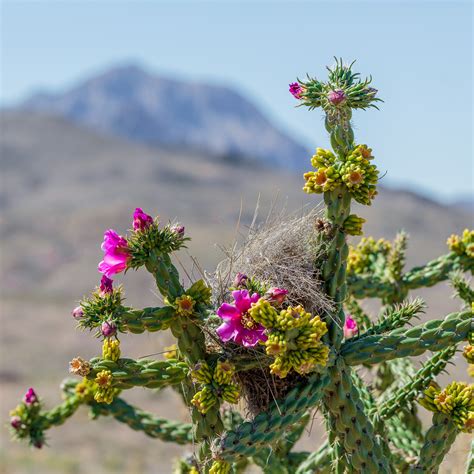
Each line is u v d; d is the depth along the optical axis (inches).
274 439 119.0
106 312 124.2
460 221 3762.3
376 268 184.2
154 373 125.0
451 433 129.3
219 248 134.4
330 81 123.3
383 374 179.0
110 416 177.2
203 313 125.0
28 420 171.8
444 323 125.9
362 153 122.0
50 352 2295.8
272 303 118.0
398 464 146.1
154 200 5398.6
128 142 7682.1
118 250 124.7
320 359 113.2
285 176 6697.8
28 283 3799.2
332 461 133.3
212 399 121.9
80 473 951.6
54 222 4940.9
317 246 126.2
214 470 119.4
